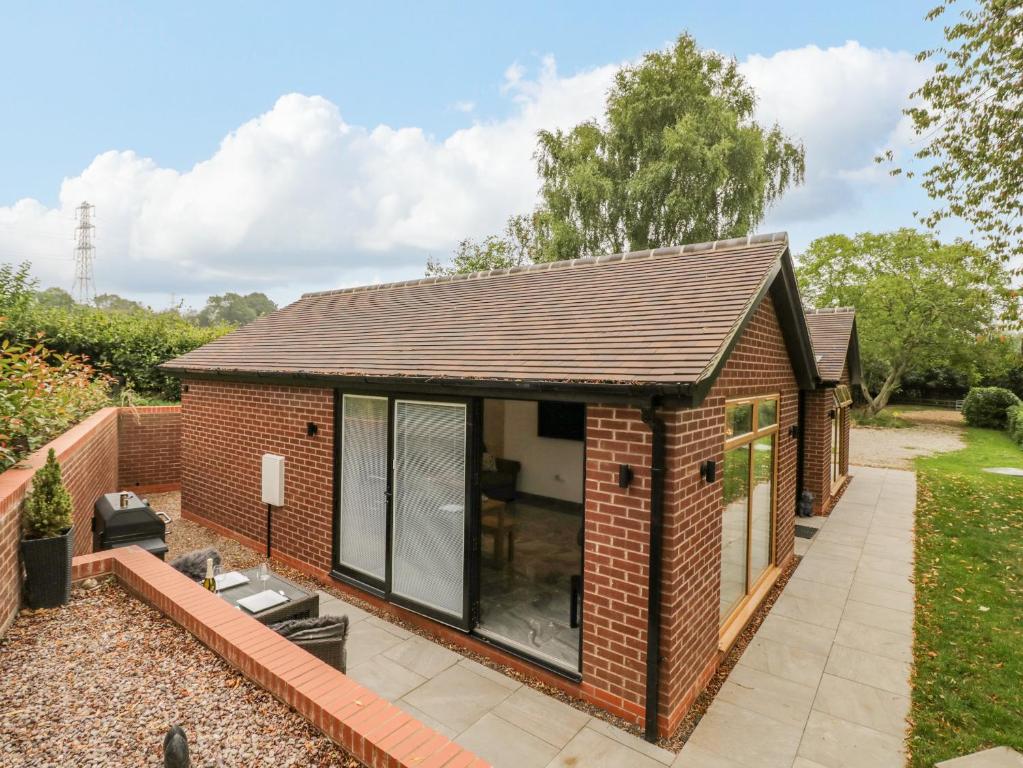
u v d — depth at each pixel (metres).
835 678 5.54
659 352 4.84
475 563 5.95
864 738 4.62
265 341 10.24
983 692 5.28
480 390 5.53
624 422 4.74
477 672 5.49
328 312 11.07
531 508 11.41
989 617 6.89
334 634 4.68
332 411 7.50
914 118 13.18
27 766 3.05
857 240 34.28
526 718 4.78
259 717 3.58
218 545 9.14
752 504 6.93
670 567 4.50
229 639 4.19
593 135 25.41
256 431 8.80
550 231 25.33
